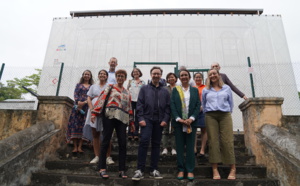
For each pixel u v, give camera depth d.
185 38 11.23
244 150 4.17
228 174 3.37
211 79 3.60
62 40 11.34
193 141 3.23
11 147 3.05
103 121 3.26
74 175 3.22
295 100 8.02
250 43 10.86
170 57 10.95
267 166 3.41
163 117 3.32
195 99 3.38
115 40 11.45
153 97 3.37
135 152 4.16
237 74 8.35
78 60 11.05
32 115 4.49
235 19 11.32
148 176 3.33
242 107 4.46
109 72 5.04
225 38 11.08
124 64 10.94
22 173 3.08
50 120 4.23
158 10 11.87
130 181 3.04
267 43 10.77
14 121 4.48
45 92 8.88
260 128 3.90
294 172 2.78
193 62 10.77
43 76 9.09
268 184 3.03
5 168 2.79
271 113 3.96
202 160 3.90
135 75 4.87
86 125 3.88
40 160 3.51
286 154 3.04
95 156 3.86
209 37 11.14
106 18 11.82
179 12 12.02
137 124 4.53
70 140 4.00
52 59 10.97
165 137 3.83
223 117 3.39
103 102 3.27
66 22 11.69
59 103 4.34
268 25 11.03
